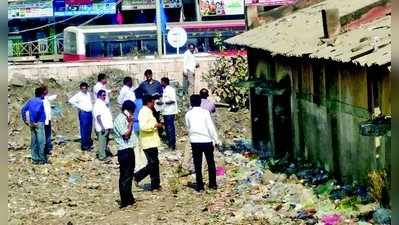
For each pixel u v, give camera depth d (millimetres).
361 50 13977
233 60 33125
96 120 23203
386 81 13242
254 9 24859
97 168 22203
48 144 24312
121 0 50875
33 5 49938
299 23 21797
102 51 43062
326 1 24531
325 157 17406
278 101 21156
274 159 20688
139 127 18422
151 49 43156
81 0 50188
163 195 17781
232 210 15430
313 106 18203
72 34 42938
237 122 30406
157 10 39562
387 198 13172
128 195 16844
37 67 34094
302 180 17078
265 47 19984
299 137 19672
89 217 16000
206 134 17688
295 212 14328
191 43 43344
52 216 16234
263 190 16891
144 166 18781
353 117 15266
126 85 24094
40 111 23078
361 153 14867
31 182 20375
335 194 14984
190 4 51594
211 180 17891
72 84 33906
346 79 15602
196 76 33906
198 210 15883
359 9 17250
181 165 20812
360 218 13133
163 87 24609
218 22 43625
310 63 18156
